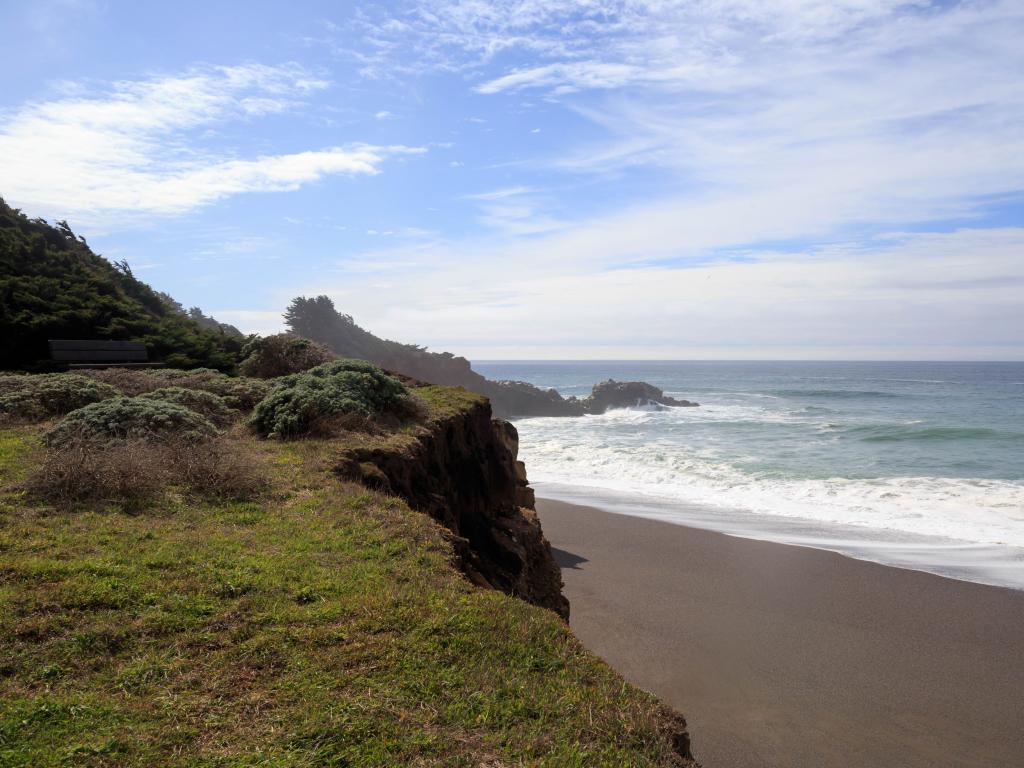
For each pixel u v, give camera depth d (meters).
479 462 12.12
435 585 5.15
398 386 12.20
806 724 8.17
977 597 12.23
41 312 18.84
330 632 4.28
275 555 5.56
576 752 3.33
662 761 3.42
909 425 38.72
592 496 22.02
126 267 28.31
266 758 3.14
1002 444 31.52
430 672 3.94
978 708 8.55
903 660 9.89
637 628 11.15
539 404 63.66
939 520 17.47
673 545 15.87
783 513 18.78
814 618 11.46
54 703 3.45
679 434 38.84
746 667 9.71
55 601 4.45
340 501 7.11
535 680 3.99
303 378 12.23
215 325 49.53
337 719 3.43
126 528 5.98
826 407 58.44
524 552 10.90
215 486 7.29
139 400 9.92
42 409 11.25
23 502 6.47
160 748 3.19
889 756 7.52
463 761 3.21
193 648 4.09
